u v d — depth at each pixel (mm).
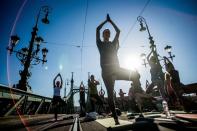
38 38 10234
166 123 1914
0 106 5617
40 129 3043
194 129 1499
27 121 5789
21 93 6980
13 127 3787
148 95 2703
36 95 8633
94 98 7180
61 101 6477
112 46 2857
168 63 5137
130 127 1766
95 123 3453
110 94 2641
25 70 8859
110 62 2740
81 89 10531
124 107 14586
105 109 11977
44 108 10875
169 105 5578
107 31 3002
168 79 4609
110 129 1767
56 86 6602
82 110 10117
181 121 1884
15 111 6801
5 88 5656
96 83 7383
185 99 4547
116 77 2752
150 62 5562
